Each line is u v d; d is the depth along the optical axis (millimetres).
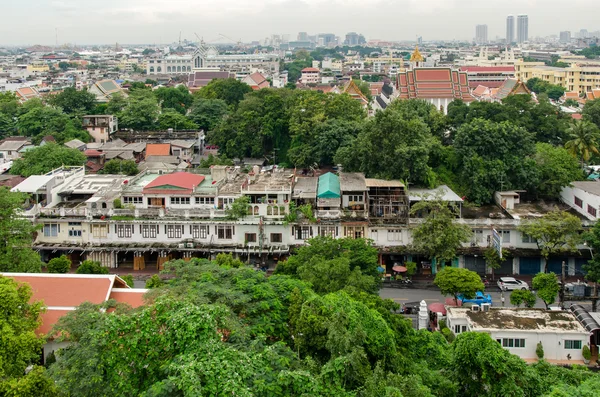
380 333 52969
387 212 100562
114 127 178125
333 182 107750
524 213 103938
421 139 112438
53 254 101688
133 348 41656
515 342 68938
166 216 100562
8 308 50469
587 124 125812
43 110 173500
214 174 109438
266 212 99812
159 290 56844
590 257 94875
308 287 65062
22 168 133500
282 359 42469
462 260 97812
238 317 53812
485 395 50875
